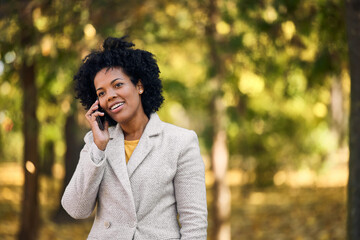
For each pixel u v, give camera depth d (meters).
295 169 15.30
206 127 10.74
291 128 13.85
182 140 2.90
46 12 6.67
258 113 11.95
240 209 14.23
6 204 13.28
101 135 2.81
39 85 8.44
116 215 2.81
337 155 17.33
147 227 2.79
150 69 3.04
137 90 2.97
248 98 10.05
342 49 7.05
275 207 13.65
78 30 6.67
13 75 7.77
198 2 8.34
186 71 11.38
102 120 3.06
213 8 8.20
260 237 11.05
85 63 3.00
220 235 8.95
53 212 13.16
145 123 3.03
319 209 12.23
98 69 2.91
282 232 11.09
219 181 9.05
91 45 6.82
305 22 7.33
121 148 2.91
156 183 2.81
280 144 14.36
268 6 7.40
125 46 2.99
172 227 2.85
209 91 9.12
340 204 12.08
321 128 14.40
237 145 13.62
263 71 8.58
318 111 13.19
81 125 6.77
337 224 10.39
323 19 7.09
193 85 11.00
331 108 15.68
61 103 7.27
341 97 15.19
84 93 3.12
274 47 8.12
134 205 2.77
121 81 2.88
